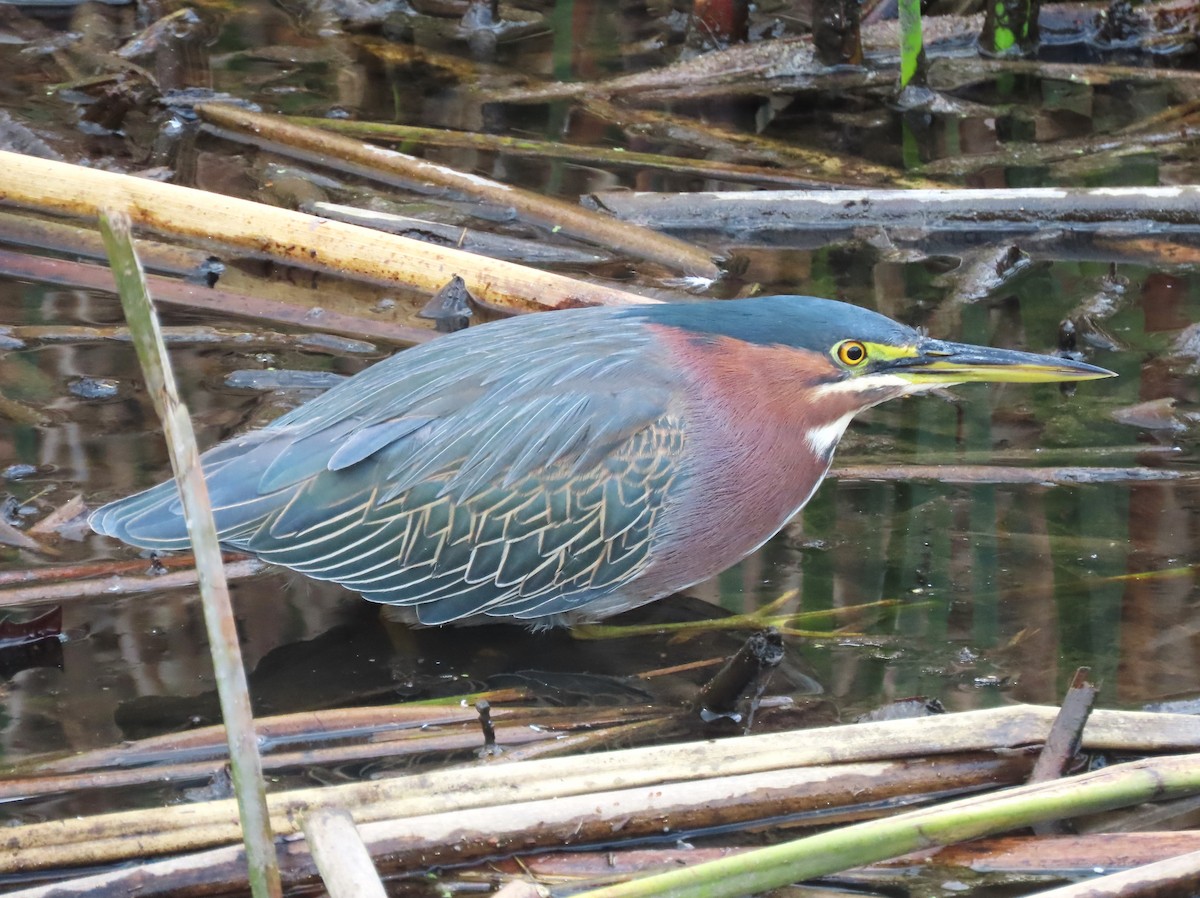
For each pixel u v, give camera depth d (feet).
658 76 60.90
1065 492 37.81
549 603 33.55
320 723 29.53
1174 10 66.59
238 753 19.66
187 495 19.06
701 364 33.55
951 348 34.24
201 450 36.55
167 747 28.58
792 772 26.89
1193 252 50.34
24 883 24.80
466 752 29.22
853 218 51.37
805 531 36.94
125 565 33.47
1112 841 26.11
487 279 44.65
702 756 27.02
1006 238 51.52
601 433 32.63
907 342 34.01
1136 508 37.06
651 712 30.83
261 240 45.85
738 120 59.47
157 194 45.75
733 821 26.58
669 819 26.22
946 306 46.83
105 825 25.22
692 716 30.58
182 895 24.21
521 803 25.79
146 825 25.30
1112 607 33.63
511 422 32.48
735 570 35.81
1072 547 35.68
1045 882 25.84
